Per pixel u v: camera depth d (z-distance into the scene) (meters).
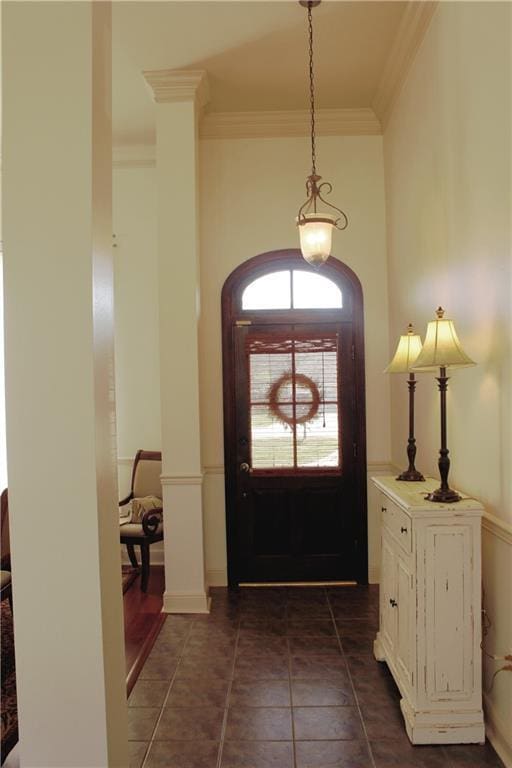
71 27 1.56
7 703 2.59
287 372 4.26
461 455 2.64
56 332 1.55
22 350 1.56
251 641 3.26
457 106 2.61
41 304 1.56
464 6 2.49
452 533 2.27
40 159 1.56
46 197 1.56
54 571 1.56
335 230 4.27
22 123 1.56
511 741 2.13
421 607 2.28
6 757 2.24
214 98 3.96
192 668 2.95
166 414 3.76
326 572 4.26
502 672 2.22
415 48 3.25
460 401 2.65
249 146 4.28
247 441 4.26
